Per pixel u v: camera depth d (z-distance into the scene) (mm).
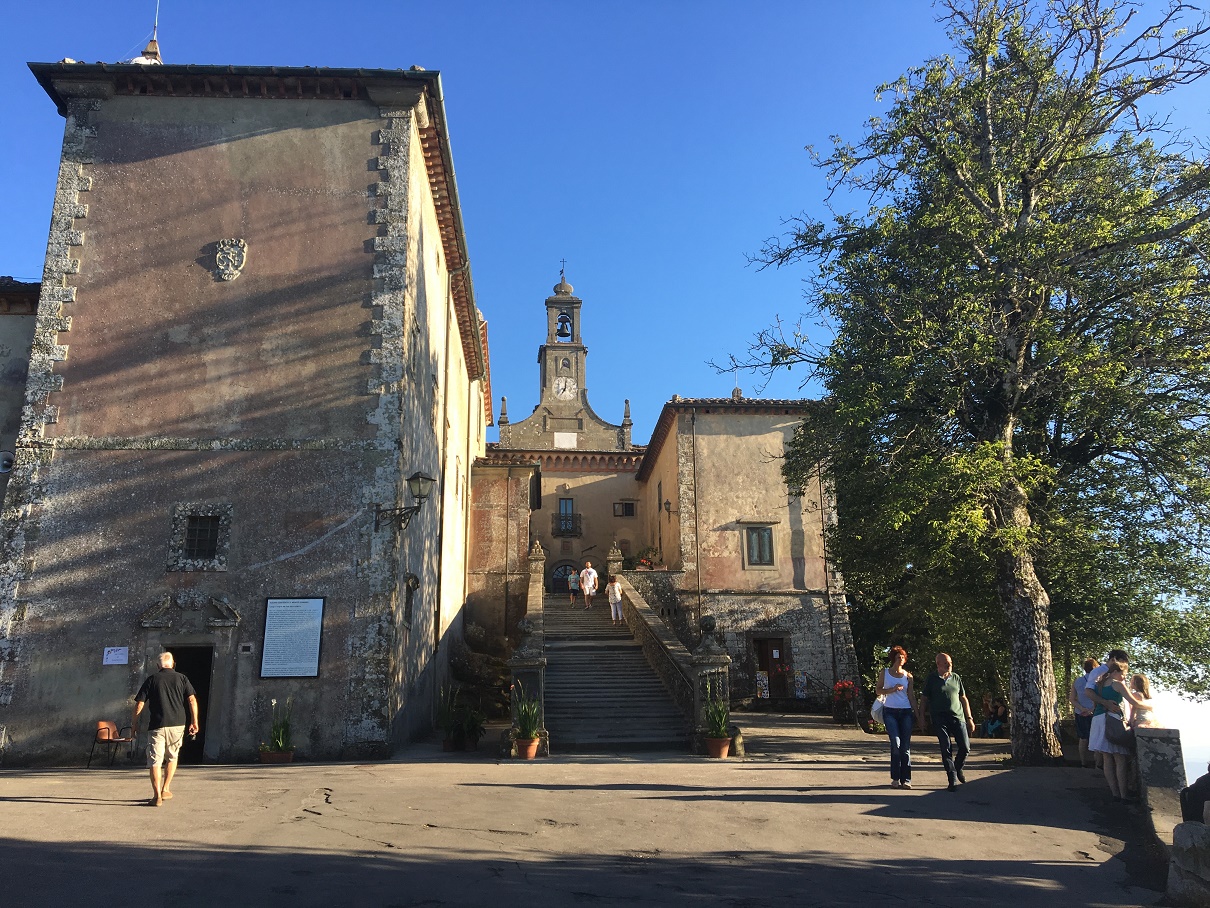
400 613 14359
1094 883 6734
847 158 15750
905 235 15359
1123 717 9859
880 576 19266
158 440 14188
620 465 42125
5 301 16578
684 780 11047
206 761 12805
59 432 14180
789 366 15609
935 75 15062
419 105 15961
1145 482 15242
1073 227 13672
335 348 14734
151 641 13359
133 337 14617
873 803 9523
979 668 21391
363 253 15164
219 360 14609
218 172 15391
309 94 15766
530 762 13117
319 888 5949
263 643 13359
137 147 15398
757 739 18156
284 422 14367
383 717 13172
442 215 19125
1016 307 14281
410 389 15539
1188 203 13094
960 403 14625
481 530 28875
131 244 14984
